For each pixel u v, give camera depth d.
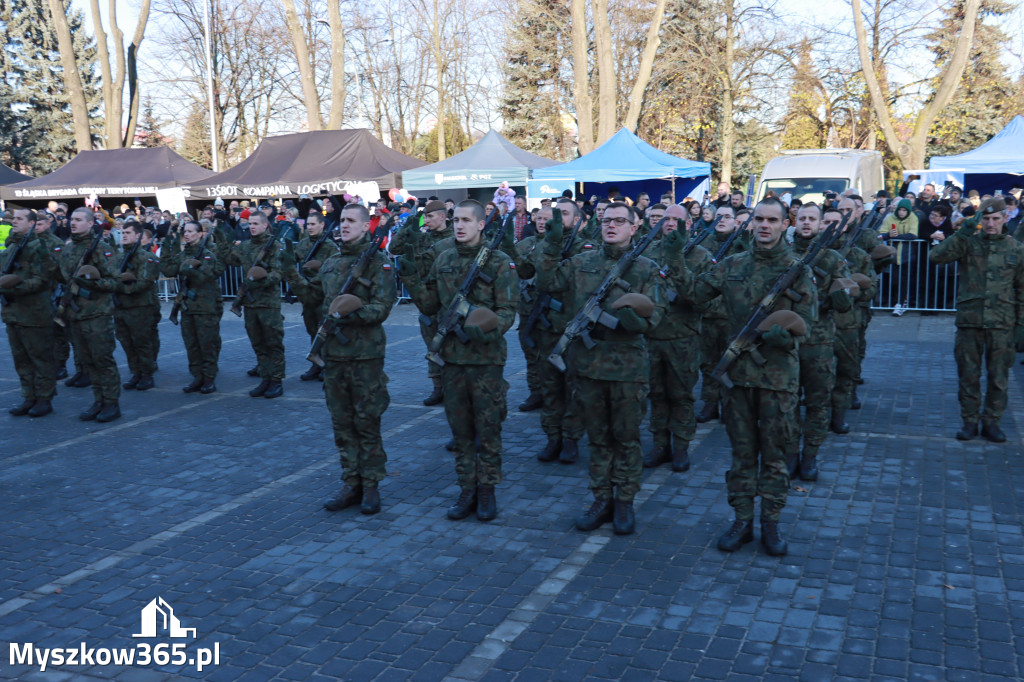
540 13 37.28
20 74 44.12
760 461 5.19
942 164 19.25
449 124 45.84
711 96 36.25
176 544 5.42
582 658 3.93
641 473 5.41
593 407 5.30
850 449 7.02
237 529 5.65
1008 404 8.35
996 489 6.00
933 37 31.34
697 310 6.15
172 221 17.33
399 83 44.47
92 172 24.16
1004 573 4.67
